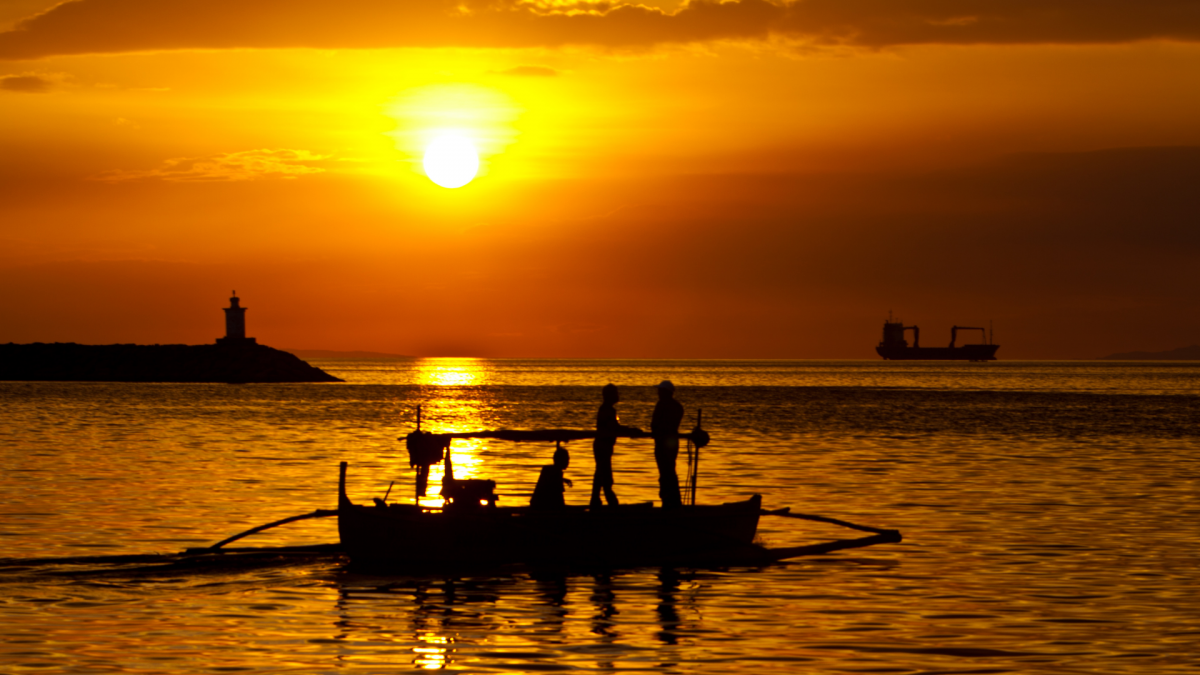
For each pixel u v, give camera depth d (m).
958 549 35.28
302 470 58.00
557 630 25.08
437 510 33.91
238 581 30.28
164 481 52.47
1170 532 38.28
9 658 22.52
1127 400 163.75
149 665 22.08
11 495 46.91
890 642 23.95
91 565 32.03
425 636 24.45
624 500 47.28
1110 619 25.94
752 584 30.30
